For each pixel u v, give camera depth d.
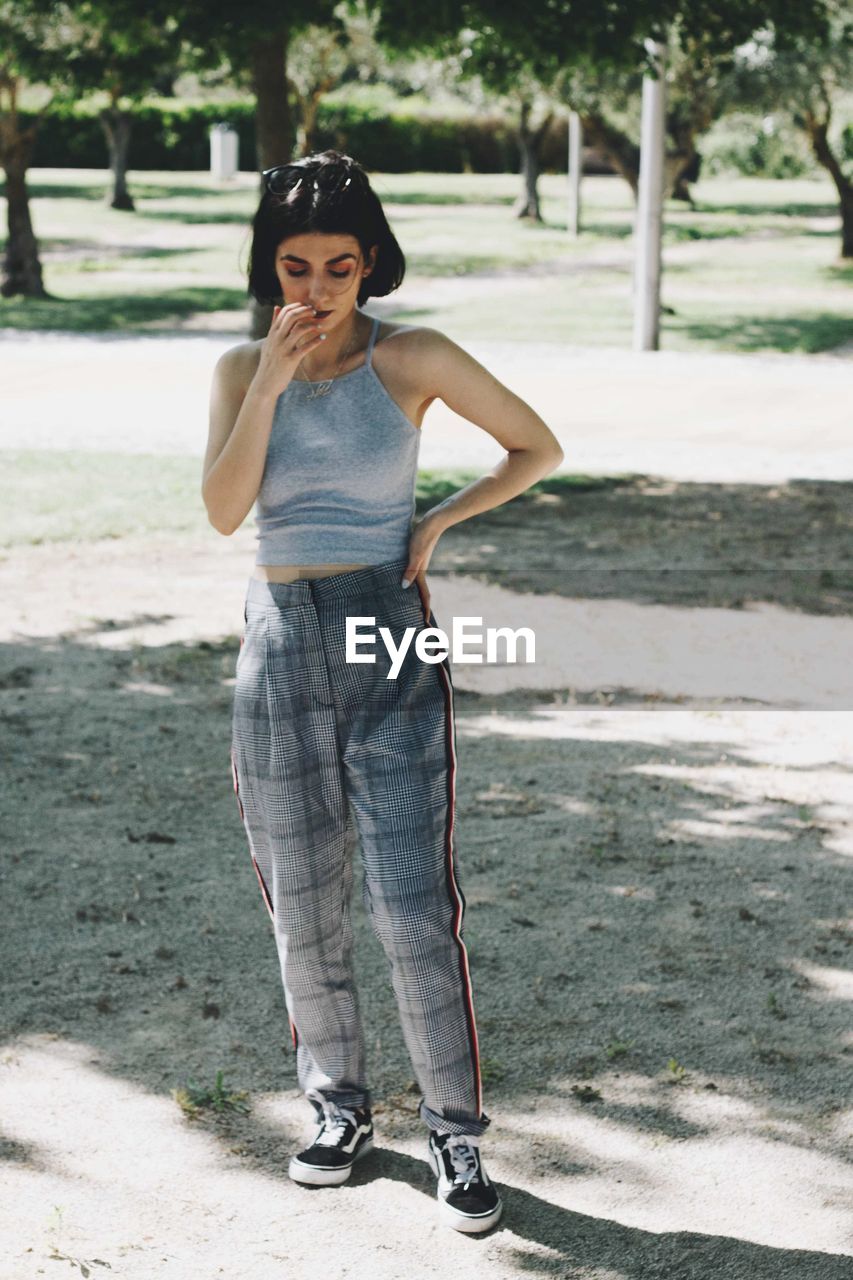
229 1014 3.74
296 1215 2.94
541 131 41.66
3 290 26.17
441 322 22.67
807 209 48.56
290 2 13.42
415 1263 2.79
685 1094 3.38
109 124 44.00
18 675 6.77
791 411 15.38
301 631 2.76
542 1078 3.44
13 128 25.72
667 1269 2.77
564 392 16.52
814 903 4.41
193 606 8.08
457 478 11.66
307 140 33.88
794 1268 2.77
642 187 19.80
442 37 13.29
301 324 2.61
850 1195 3.00
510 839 4.90
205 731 6.04
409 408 2.79
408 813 2.79
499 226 40.28
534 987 3.86
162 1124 3.26
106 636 7.48
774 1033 3.65
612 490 11.66
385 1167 3.12
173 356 19.28
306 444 2.73
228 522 2.79
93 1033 3.64
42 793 5.30
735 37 13.77
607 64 13.21
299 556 2.77
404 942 2.81
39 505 10.55
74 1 15.28
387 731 2.78
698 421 14.79
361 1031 3.10
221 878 4.59
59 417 14.54
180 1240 2.86
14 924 4.24
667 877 4.59
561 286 28.00
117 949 4.09
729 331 21.95
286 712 2.78
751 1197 2.99
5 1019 3.70
